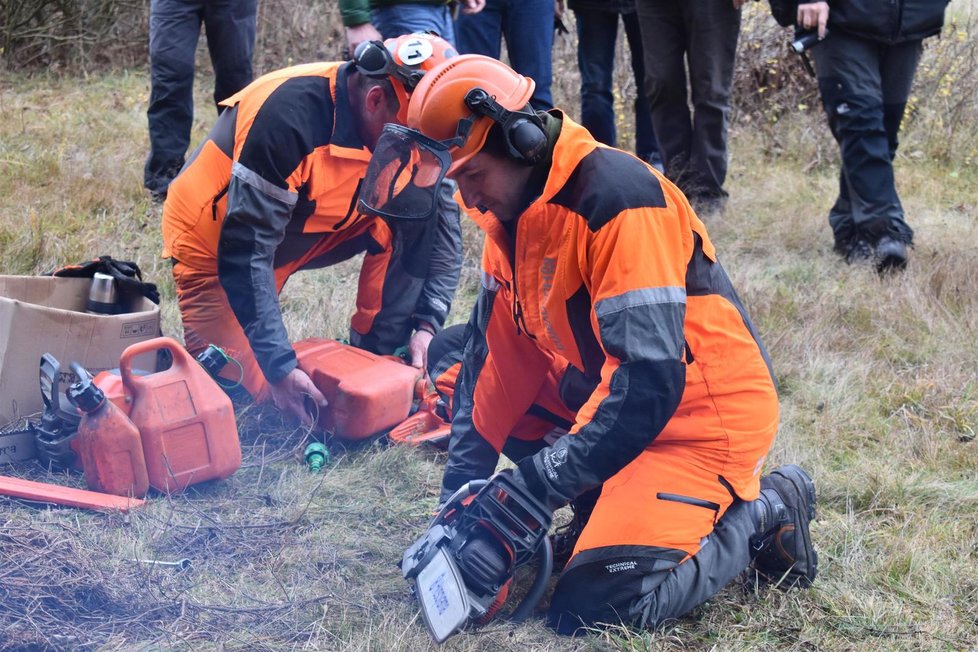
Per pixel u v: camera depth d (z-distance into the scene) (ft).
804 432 11.55
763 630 8.00
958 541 9.39
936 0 16.55
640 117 22.80
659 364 6.79
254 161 9.79
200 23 18.33
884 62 17.15
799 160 24.31
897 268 16.69
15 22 26.43
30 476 9.34
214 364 9.98
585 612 7.64
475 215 7.55
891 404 12.24
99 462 8.86
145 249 15.62
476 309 8.52
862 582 8.68
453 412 9.09
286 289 14.92
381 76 9.37
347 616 7.75
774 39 25.96
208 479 9.39
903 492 10.12
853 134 16.76
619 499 7.59
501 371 8.43
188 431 9.16
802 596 8.38
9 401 9.84
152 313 10.57
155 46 17.89
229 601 7.83
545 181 7.13
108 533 8.38
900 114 17.49
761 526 8.04
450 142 6.84
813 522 9.68
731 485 7.66
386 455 10.31
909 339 14.26
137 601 7.58
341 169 10.27
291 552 8.59
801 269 16.94
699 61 18.83
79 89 25.20
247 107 10.03
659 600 7.59
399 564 7.91
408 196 7.01
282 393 10.35
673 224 7.00
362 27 14.48
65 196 17.47
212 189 10.48
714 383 7.49
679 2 18.80
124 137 21.45
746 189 21.74
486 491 7.24
